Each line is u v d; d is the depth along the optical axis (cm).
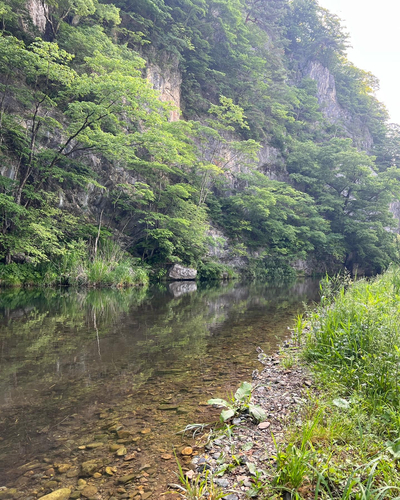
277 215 3048
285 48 5816
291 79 5478
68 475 229
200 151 2791
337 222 3478
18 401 351
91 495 208
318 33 5941
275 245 3017
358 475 195
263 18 5150
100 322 766
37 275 1405
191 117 3091
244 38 3450
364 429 247
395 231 5106
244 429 286
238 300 1267
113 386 395
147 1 2545
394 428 246
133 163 2020
